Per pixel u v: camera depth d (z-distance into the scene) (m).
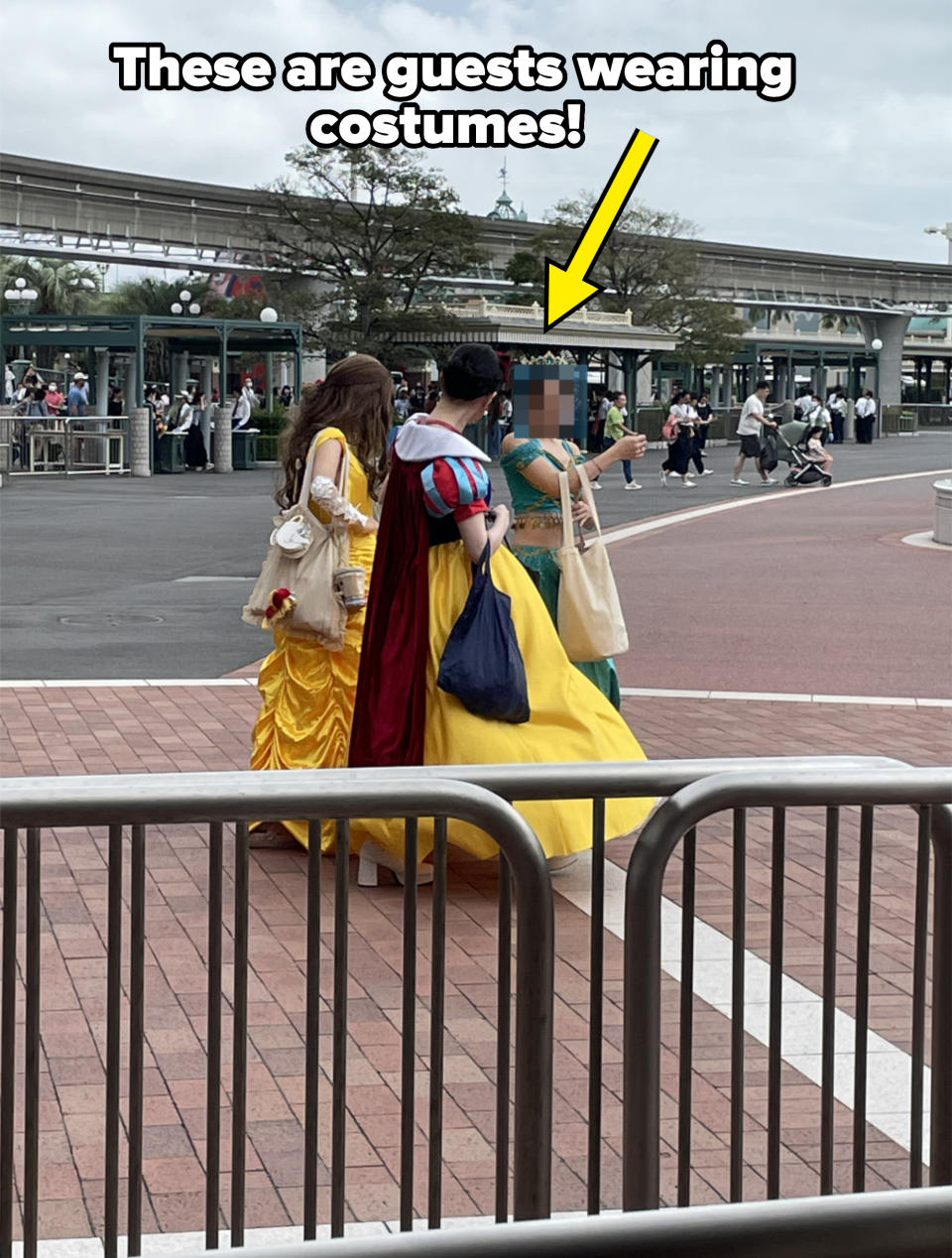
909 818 7.01
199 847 6.37
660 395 67.56
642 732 8.98
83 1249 3.42
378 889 5.94
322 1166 3.81
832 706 9.85
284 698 6.33
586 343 54.44
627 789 3.15
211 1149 3.08
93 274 77.38
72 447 36.22
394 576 5.81
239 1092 3.09
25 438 35.81
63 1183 3.72
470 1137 4.00
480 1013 4.79
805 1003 4.89
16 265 75.94
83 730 8.84
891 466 43.41
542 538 6.34
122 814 2.93
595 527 6.28
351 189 52.69
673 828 3.06
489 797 3.04
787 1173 3.84
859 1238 1.51
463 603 5.88
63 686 10.23
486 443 44.62
